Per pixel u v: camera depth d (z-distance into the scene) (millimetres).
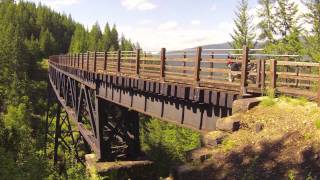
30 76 99375
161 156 32312
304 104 10656
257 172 8633
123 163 22594
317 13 31547
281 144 9258
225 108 12727
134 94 19328
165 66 16172
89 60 27328
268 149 9289
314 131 9172
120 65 21203
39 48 132625
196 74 14039
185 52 15023
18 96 71125
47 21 171000
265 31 37062
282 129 9773
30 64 101688
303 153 8617
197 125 14180
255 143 9688
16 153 12570
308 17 32062
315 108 10156
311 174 7984
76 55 32312
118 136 25734
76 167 13977
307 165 8305
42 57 135250
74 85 32062
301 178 8023
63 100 38156
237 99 11945
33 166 10852
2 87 73312
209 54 13727
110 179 21375
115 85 21594
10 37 104500
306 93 11102
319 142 8742
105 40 158625
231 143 10062
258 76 12328
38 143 29609
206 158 9867
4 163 10180
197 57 13992
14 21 153750
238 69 14594
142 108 18500
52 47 143875
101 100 24484
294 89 11477
